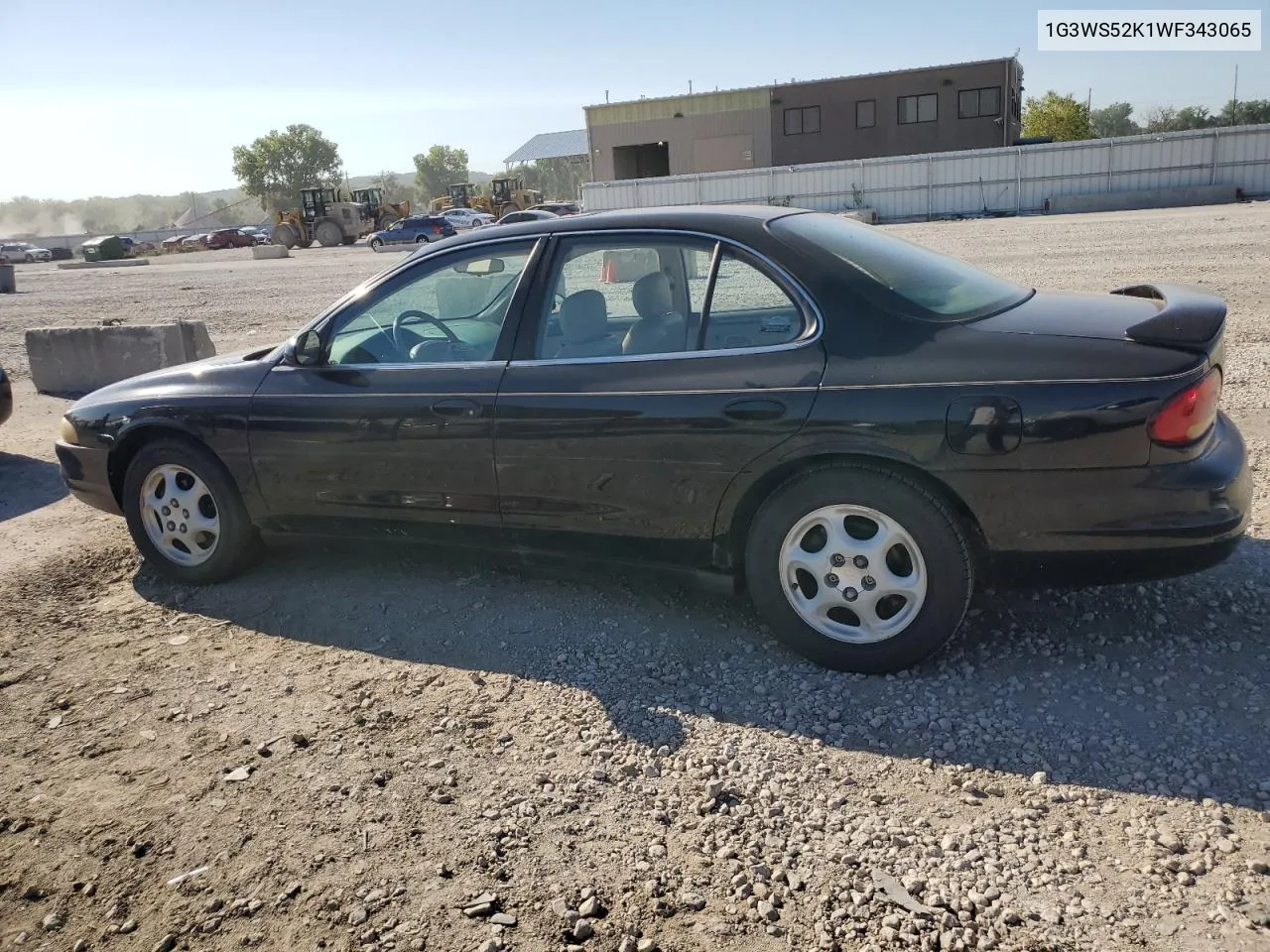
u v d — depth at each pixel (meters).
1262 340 8.83
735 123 53.41
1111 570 3.24
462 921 2.49
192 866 2.75
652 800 2.93
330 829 2.87
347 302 4.34
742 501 3.58
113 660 4.02
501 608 4.27
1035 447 3.14
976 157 38.50
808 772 3.02
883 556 3.40
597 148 56.38
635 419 3.61
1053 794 2.83
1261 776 2.85
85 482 4.88
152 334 10.10
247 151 108.56
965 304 3.52
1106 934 2.32
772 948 2.35
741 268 3.59
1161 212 31.33
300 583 4.68
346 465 4.20
